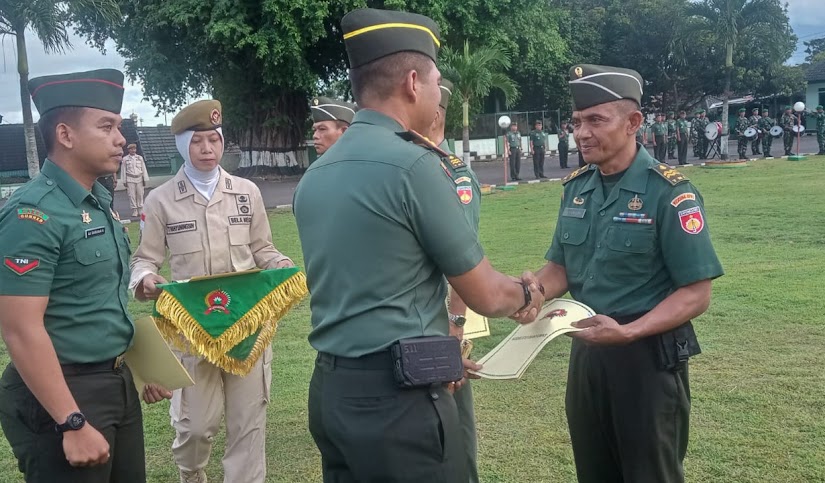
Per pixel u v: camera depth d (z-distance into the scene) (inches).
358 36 81.5
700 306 96.7
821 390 168.7
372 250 76.7
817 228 383.6
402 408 76.9
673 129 962.1
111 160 96.4
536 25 1040.8
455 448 79.9
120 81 97.7
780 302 244.2
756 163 841.5
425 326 79.0
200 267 136.6
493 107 1262.3
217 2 796.0
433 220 76.7
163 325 126.0
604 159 102.4
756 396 167.2
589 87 100.6
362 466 77.7
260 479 135.6
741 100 1659.7
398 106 82.3
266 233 145.2
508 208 547.2
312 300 83.7
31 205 89.4
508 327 236.4
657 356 97.8
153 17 834.2
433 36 84.8
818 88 1606.8
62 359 92.7
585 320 96.9
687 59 1395.2
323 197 79.9
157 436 168.7
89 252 93.7
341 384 78.9
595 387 102.9
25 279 86.9
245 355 130.2
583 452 108.0
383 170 76.8
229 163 1128.8
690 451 142.3
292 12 797.2
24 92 526.9
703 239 96.1
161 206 137.3
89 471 91.4
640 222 99.3
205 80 978.7
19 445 92.0
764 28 847.7
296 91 981.8
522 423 161.8
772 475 132.3
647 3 1403.8
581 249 107.0
